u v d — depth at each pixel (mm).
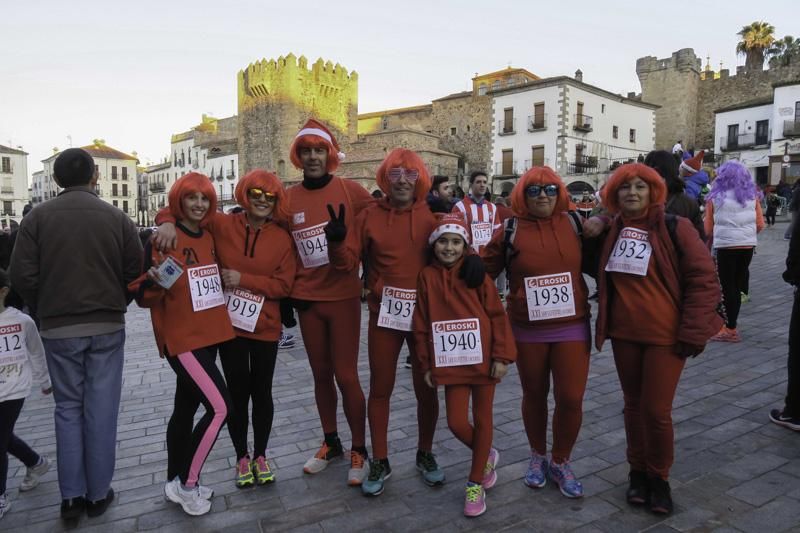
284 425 4707
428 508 3273
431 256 3426
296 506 3355
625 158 42656
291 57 46031
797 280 3932
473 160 46812
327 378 3857
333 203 3713
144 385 6172
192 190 3287
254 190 3436
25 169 72375
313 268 3680
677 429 4160
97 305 3264
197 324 3295
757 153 36688
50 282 3205
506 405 4906
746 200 6137
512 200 3355
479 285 3221
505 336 3232
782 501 3129
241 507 3367
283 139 46719
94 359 3314
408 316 3416
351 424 3705
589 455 3854
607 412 4621
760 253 14008
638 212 3152
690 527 2936
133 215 82500
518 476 3625
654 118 45531
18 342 3363
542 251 3256
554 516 3121
